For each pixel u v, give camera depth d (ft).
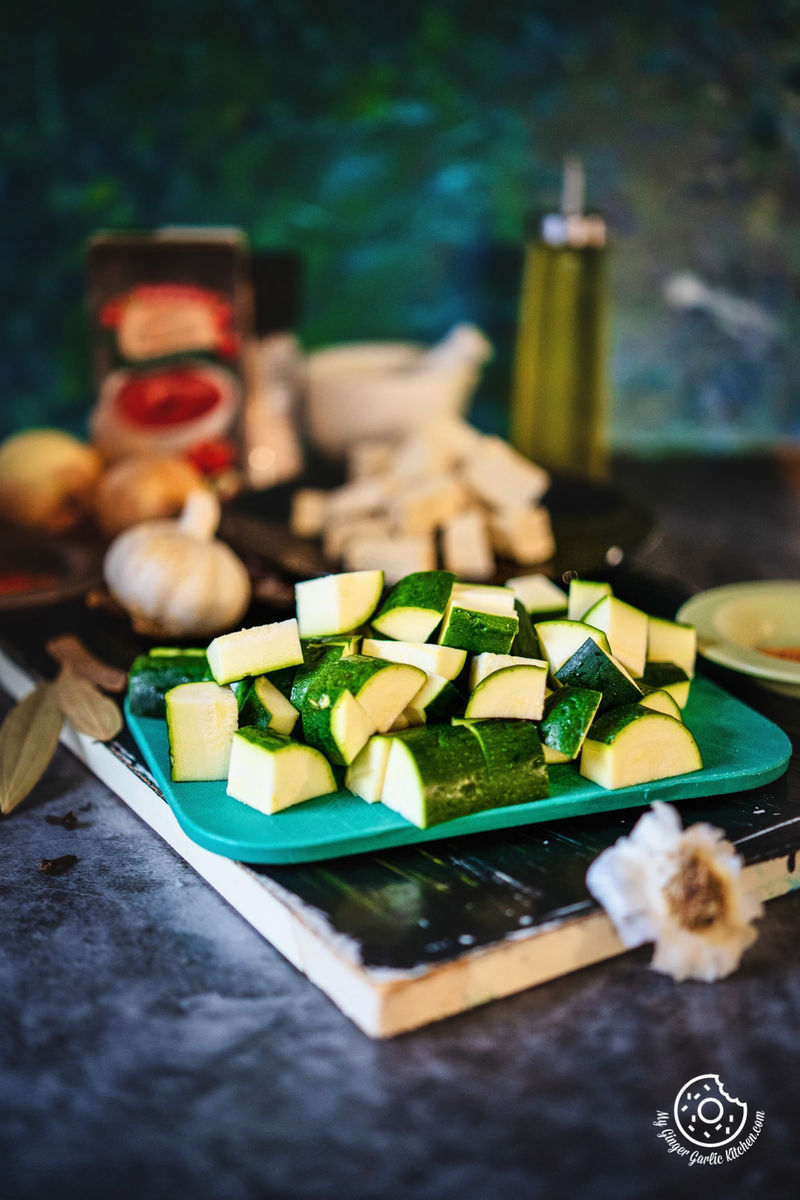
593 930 2.05
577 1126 1.81
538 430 3.41
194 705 2.21
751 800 2.25
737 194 3.69
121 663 2.66
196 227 3.71
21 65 3.47
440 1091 1.87
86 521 3.20
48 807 2.39
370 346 3.72
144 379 3.20
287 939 2.07
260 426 3.42
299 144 3.67
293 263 3.51
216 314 3.20
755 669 2.43
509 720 2.19
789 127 3.61
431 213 3.77
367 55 3.61
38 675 2.61
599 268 3.30
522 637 2.30
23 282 3.66
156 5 3.49
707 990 2.05
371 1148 1.77
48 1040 1.96
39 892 2.20
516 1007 2.02
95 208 3.64
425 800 2.10
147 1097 1.85
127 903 2.18
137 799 2.35
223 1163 1.74
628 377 3.88
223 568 2.67
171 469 3.08
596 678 2.23
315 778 2.17
